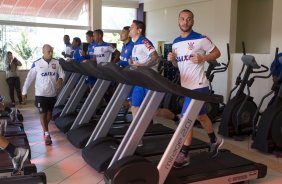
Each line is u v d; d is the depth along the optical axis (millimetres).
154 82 2518
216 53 3189
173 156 2688
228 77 7523
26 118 6418
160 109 5301
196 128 5695
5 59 8352
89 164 3434
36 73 4613
